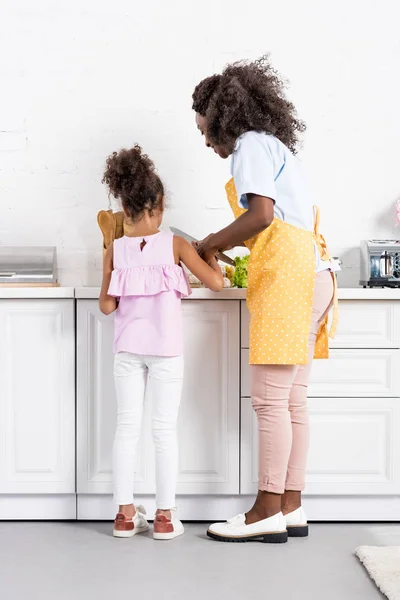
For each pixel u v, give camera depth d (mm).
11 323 2363
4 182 2818
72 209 2824
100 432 2355
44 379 2363
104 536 2205
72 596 1697
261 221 2010
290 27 2830
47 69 2820
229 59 2830
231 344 2338
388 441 2357
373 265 2646
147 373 2260
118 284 2182
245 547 2092
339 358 2359
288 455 2123
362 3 2836
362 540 2166
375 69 2836
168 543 2131
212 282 2197
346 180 2834
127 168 2201
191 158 2822
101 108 2822
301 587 1763
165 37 2826
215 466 2348
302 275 2070
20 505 2389
